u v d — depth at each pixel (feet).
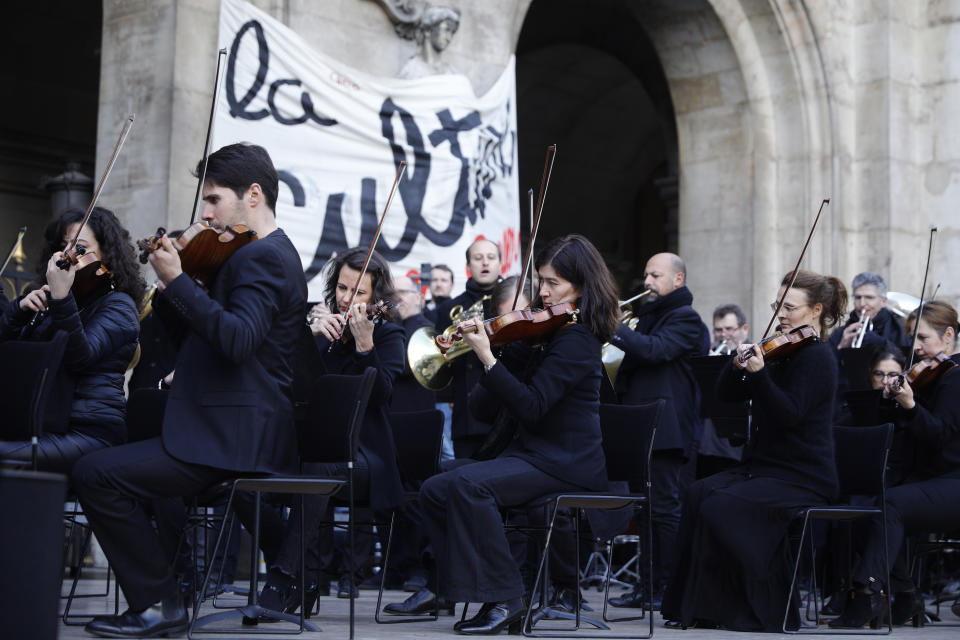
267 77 30.71
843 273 45.98
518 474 17.12
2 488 9.39
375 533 24.23
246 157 15.64
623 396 24.81
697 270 46.68
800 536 20.18
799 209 45.68
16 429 15.43
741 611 19.63
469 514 16.72
